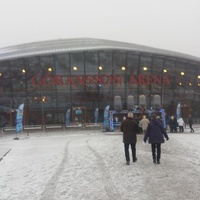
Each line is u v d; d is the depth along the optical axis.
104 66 48.56
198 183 8.82
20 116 32.44
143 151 15.52
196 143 18.88
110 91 48.72
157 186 8.56
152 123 11.86
